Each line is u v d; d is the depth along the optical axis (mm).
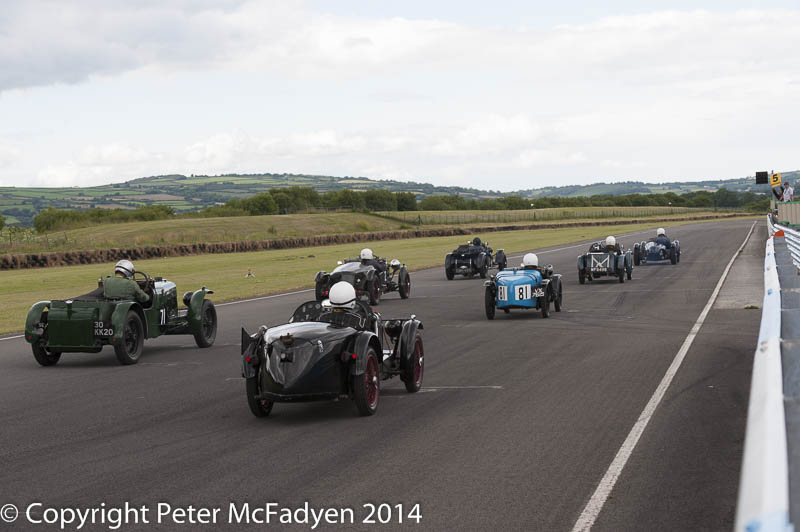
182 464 7148
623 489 6082
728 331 15367
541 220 115125
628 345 13977
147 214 113438
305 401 8805
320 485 6426
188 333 15422
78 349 13195
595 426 8188
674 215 140250
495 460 7008
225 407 9758
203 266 41656
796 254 21078
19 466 7203
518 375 11438
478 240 32312
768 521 2717
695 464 6684
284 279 32906
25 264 42531
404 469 6809
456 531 5309
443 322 18391
